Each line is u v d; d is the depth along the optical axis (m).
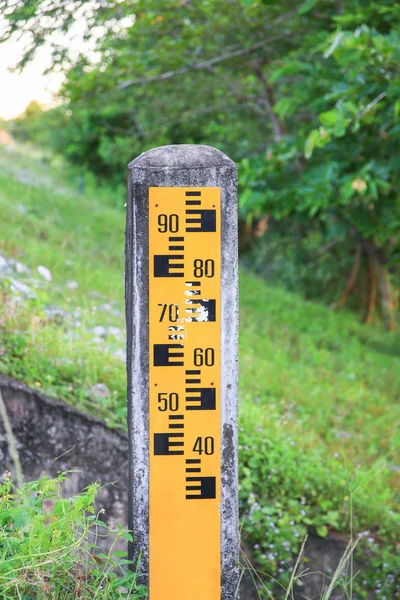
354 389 7.74
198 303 2.70
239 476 4.64
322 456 5.48
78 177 17.05
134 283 2.68
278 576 4.29
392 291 14.70
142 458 2.72
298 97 6.82
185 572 2.75
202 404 2.72
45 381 4.45
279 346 8.80
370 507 4.71
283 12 7.94
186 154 2.68
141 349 2.69
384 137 7.26
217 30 8.06
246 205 8.02
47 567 2.50
